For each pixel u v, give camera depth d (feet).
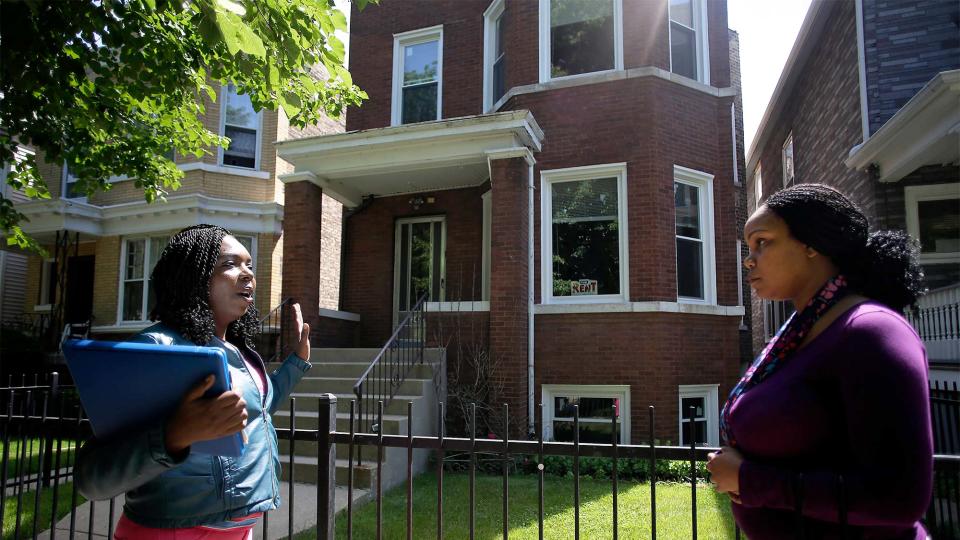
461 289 30.60
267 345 33.01
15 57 12.44
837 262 4.77
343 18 11.32
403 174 28.86
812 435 4.35
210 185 37.27
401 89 34.76
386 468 17.84
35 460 20.13
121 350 4.64
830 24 30.04
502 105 29.94
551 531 13.83
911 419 3.81
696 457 7.32
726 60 29.60
